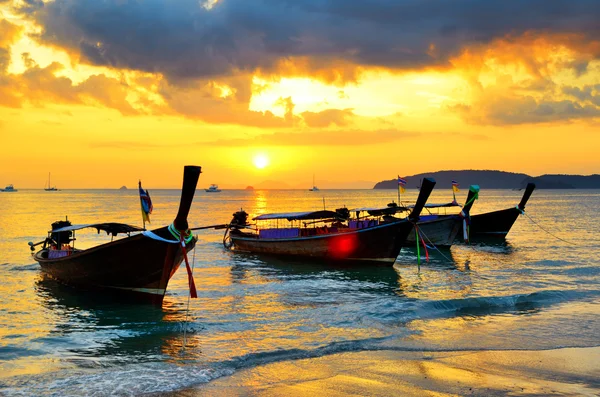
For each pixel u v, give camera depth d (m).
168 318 19.30
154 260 20.48
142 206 20.75
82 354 15.00
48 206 126.75
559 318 18.67
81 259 22.30
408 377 12.90
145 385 12.28
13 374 13.18
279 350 14.99
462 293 23.67
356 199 195.12
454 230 39.50
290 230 36.31
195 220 76.94
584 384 12.38
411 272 30.20
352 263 32.03
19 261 34.09
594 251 39.91
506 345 15.48
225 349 15.30
